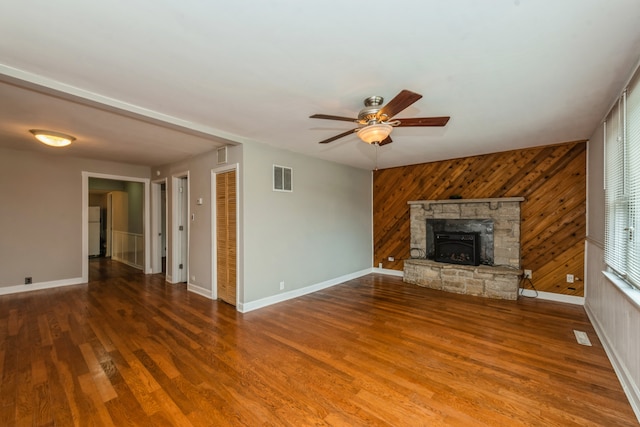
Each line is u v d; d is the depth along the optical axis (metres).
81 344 2.76
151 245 6.09
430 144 4.04
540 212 4.27
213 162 4.32
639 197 1.96
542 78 2.11
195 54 1.78
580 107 2.67
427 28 1.53
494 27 1.52
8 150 4.47
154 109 2.70
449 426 1.71
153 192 6.02
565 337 2.92
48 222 4.85
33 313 3.62
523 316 3.52
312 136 3.61
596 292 3.21
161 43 1.66
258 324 3.29
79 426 1.70
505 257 4.50
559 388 2.07
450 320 3.41
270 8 1.37
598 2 1.33
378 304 4.04
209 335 2.99
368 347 2.72
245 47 1.71
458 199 4.89
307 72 2.01
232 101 2.51
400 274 5.83
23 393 2.00
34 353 2.58
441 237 5.01
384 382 2.16
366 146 4.12
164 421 1.75
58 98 2.43
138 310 3.76
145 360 2.47
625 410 1.84
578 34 1.58
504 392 2.03
